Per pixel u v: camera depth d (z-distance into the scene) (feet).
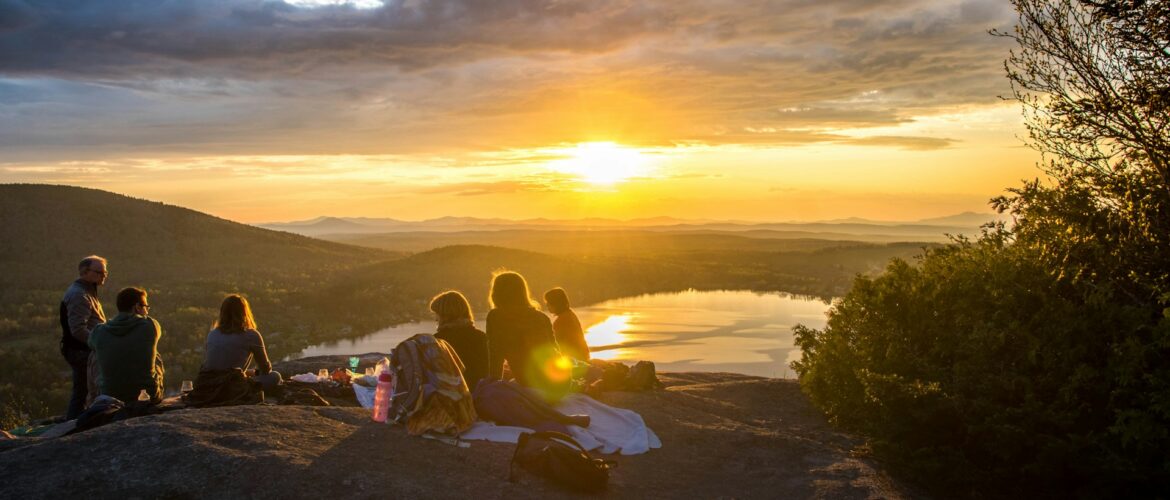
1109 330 19.15
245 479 15.85
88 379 24.73
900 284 24.38
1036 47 22.17
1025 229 22.95
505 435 19.75
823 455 21.91
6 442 18.42
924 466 19.35
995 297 21.95
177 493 15.25
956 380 20.48
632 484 18.40
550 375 21.97
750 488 18.95
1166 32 20.34
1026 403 18.79
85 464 16.20
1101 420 18.65
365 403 25.20
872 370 22.95
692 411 25.35
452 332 21.80
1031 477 18.90
